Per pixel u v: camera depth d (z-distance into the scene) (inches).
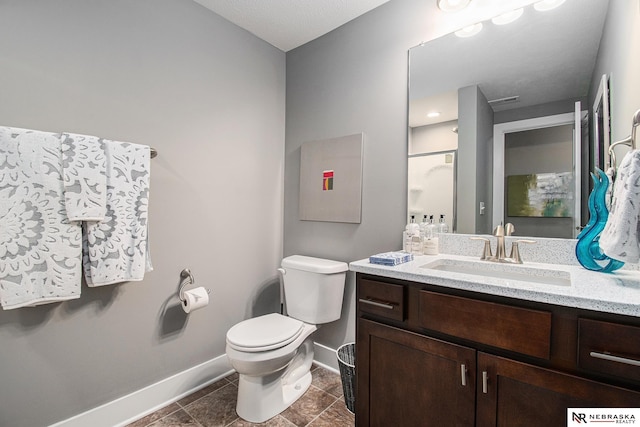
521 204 55.8
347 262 79.0
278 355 59.0
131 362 62.4
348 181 78.2
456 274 43.7
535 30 55.2
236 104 81.4
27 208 46.0
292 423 60.7
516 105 56.7
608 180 43.2
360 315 51.8
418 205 67.4
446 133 64.1
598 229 43.8
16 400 49.3
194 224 72.6
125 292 61.3
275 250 92.7
